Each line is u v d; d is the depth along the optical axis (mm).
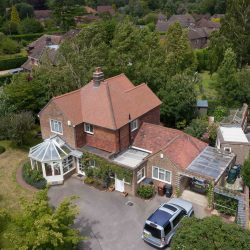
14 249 21891
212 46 84562
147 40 67375
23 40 125688
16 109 49750
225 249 21016
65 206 24703
